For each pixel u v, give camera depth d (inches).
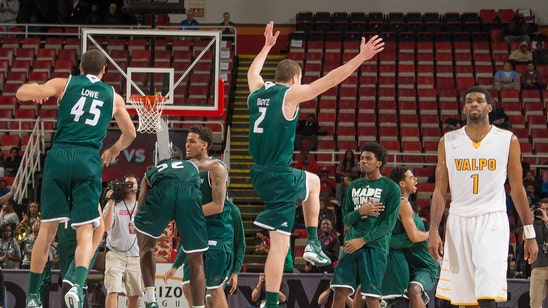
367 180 348.5
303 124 852.0
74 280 274.4
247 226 762.2
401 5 1121.4
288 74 297.6
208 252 326.0
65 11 1156.5
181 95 573.9
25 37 1003.3
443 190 276.7
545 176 803.4
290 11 1124.5
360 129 874.8
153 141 767.7
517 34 1043.9
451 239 272.4
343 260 342.0
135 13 616.4
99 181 286.8
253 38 1123.3
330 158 848.3
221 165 320.8
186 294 341.1
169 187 301.7
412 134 874.8
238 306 492.4
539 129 867.4
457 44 1022.4
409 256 366.3
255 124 291.3
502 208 269.6
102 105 291.0
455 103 921.5
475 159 270.8
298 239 692.1
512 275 583.8
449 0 1119.6
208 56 685.9
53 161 281.1
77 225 279.7
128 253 409.7
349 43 1024.2
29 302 280.8
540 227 470.6
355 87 943.7
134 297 415.2
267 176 287.7
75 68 971.3
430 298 485.1
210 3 1125.7
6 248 568.7
